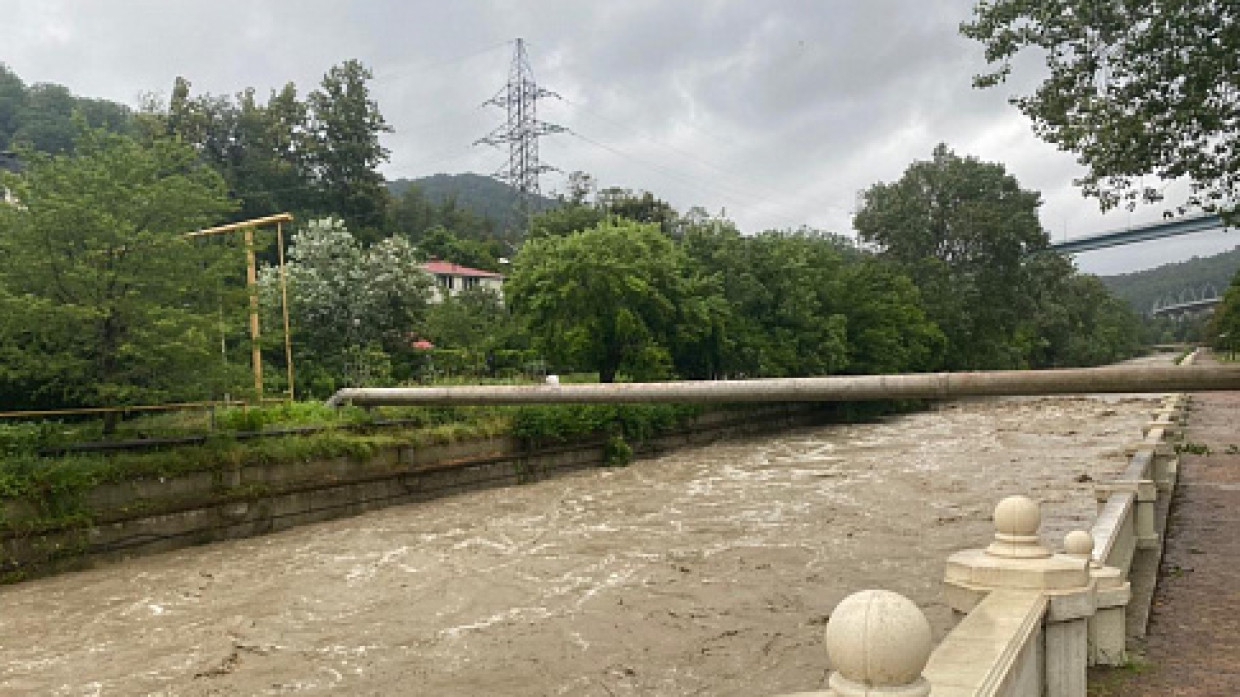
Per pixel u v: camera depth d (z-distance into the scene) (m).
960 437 31.27
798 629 9.80
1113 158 13.20
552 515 17.92
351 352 31.53
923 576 11.77
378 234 58.06
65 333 14.80
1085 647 4.61
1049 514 15.52
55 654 9.85
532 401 17.94
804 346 38.66
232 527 16.39
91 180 15.22
